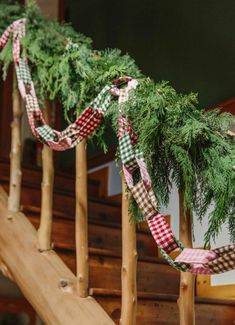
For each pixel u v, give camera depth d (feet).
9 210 8.09
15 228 7.83
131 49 10.96
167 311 6.91
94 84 6.61
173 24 10.05
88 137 6.84
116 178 10.78
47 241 7.35
